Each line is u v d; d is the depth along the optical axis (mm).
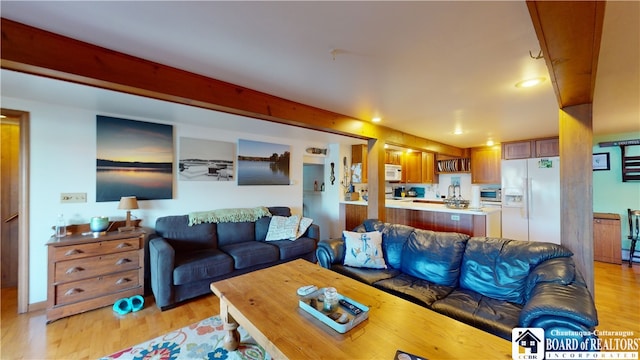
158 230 3188
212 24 1395
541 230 4578
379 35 1485
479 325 1731
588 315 1290
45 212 2664
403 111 3010
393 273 2658
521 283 2029
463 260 2414
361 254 2801
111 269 2625
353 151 5707
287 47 1633
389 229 3027
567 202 2262
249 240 3799
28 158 2586
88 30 1456
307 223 4020
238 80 2150
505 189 5008
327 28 1424
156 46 1630
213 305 2752
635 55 1670
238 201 4105
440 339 1315
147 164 3256
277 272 2273
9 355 1940
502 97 2498
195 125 3650
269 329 1406
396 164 6398
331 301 1547
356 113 3107
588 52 1289
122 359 1912
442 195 6449
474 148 5793
